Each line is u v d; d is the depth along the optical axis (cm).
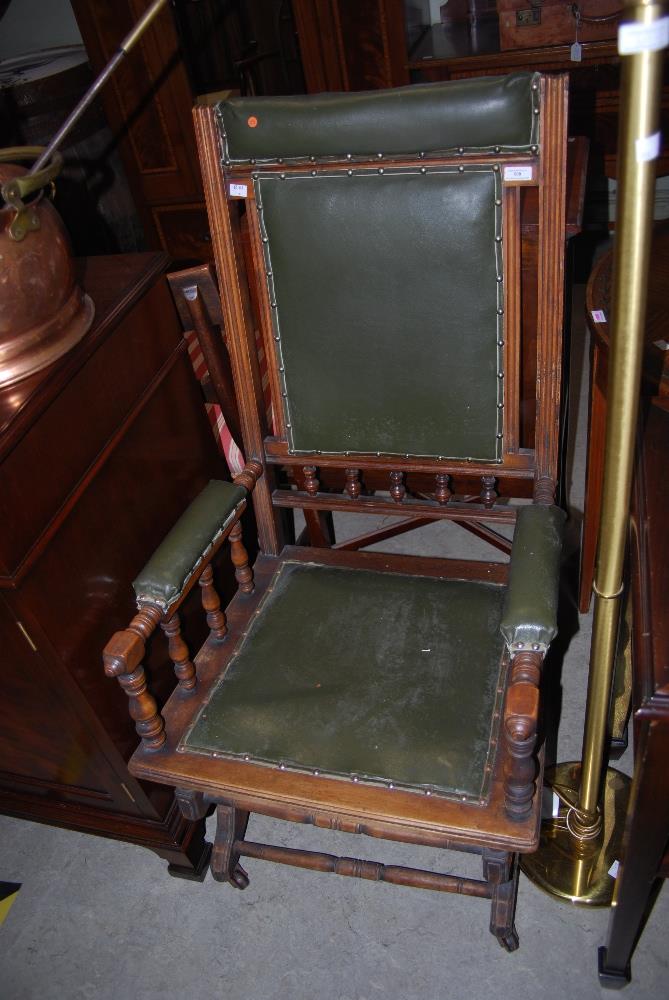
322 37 258
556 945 134
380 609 128
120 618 127
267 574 140
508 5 233
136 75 272
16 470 100
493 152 102
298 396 128
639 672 86
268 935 141
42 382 105
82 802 148
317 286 117
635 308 73
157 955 141
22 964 142
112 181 308
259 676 121
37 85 271
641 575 94
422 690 115
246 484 131
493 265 109
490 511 131
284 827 158
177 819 145
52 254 107
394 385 122
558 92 97
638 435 114
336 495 139
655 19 60
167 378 137
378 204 109
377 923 141
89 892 152
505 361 116
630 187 67
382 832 111
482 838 100
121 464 125
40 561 106
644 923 135
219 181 114
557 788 143
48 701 121
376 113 103
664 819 93
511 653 99
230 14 287
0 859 159
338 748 110
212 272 142
